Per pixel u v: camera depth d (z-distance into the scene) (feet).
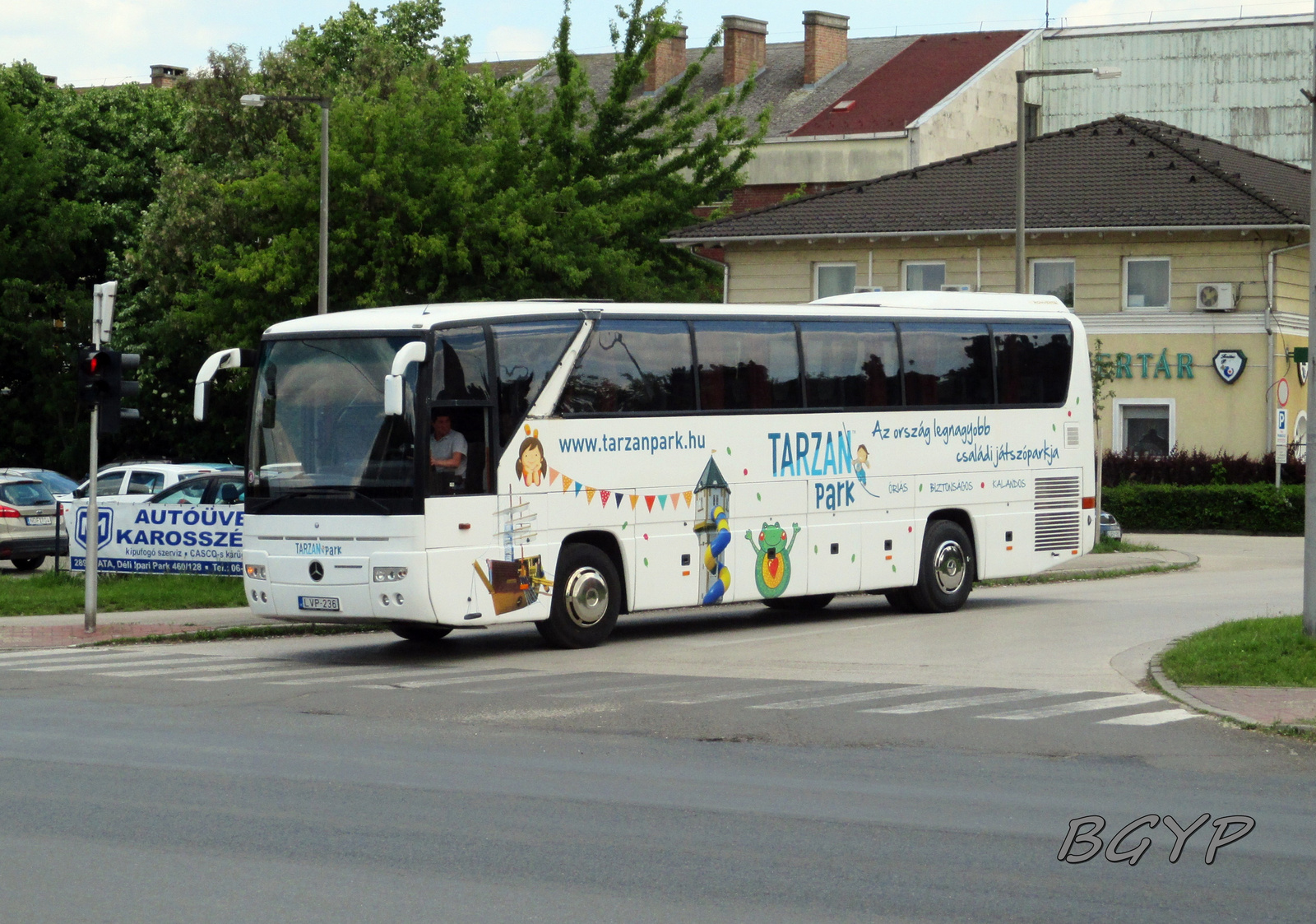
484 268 146.10
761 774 40.40
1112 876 30.17
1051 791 38.40
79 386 75.87
